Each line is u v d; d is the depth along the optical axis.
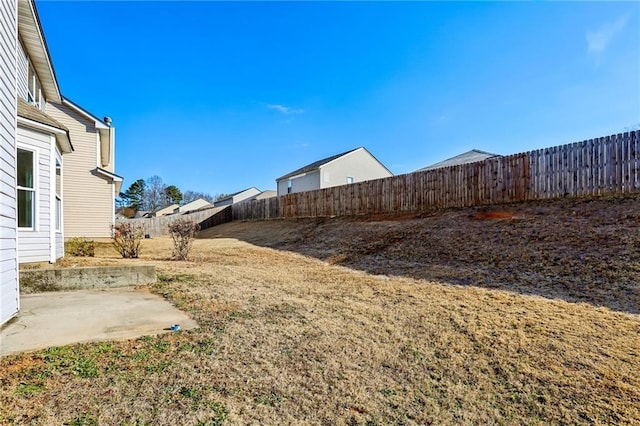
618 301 4.33
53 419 1.93
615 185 7.78
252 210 23.00
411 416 2.21
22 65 7.00
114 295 4.88
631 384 2.54
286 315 4.11
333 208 16.19
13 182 3.78
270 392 2.40
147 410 2.08
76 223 12.98
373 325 3.80
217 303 4.52
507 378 2.69
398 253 8.62
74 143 13.00
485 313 4.13
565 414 2.24
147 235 20.66
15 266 3.77
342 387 2.52
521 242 7.19
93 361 2.64
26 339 3.01
